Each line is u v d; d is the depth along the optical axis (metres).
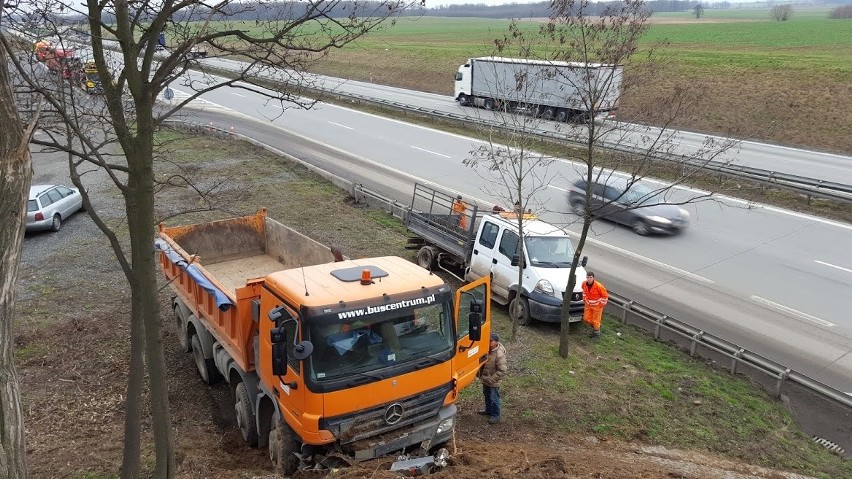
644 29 14.31
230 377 9.30
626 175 24.17
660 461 9.16
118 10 5.66
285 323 7.00
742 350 12.02
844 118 34.91
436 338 7.38
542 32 15.35
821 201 22.92
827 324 14.27
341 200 23.41
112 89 6.07
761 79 40.75
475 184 26.02
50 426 9.15
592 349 13.15
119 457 8.32
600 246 19.42
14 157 4.02
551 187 25.23
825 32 75.75
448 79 57.97
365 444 6.98
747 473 9.14
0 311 3.79
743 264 17.83
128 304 13.95
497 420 10.02
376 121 40.41
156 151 9.22
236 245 13.22
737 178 25.00
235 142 32.53
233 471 7.95
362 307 6.87
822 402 11.55
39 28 6.41
